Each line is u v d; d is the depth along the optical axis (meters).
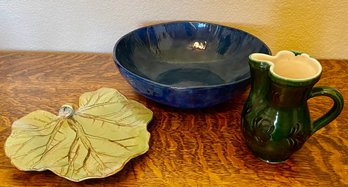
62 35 0.91
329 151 0.60
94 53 0.92
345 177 0.55
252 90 0.56
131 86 0.70
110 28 0.90
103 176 0.52
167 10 0.87
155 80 0.75
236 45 0.80
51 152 0.56
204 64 0.81
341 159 0.59
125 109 0.68
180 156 0.59
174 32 0.84
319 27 0.88
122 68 0.64
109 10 0.87
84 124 0.63
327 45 0.91
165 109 0.70
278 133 0.53
